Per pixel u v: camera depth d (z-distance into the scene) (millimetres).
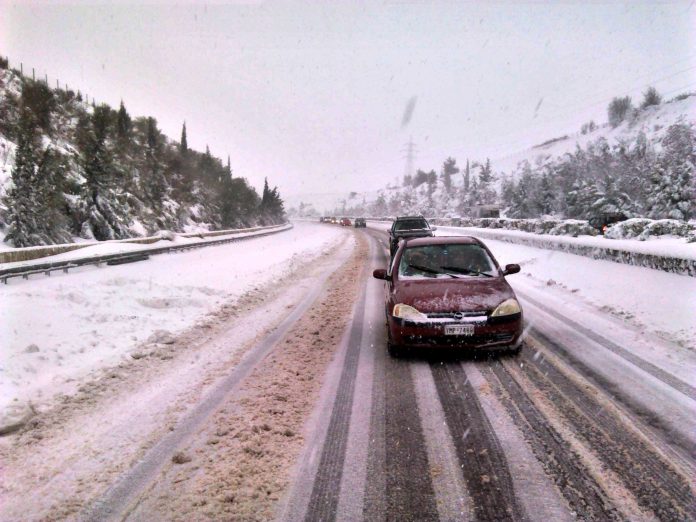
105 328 6926
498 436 3311
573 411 3672
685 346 5230
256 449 3252
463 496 2619
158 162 41062
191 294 10047
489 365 4855
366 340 6145
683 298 6848
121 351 5902
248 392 4383
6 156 25719
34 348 5648
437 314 4898
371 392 4250
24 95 31422
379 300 9141
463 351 5234
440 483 2756
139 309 8383
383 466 2975
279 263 17266
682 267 8070
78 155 31312
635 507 2459
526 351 5316
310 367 5066
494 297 5047
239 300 9688
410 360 5148
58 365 5332
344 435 3424
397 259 6203
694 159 38062
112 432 3654
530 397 3982
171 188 42562
